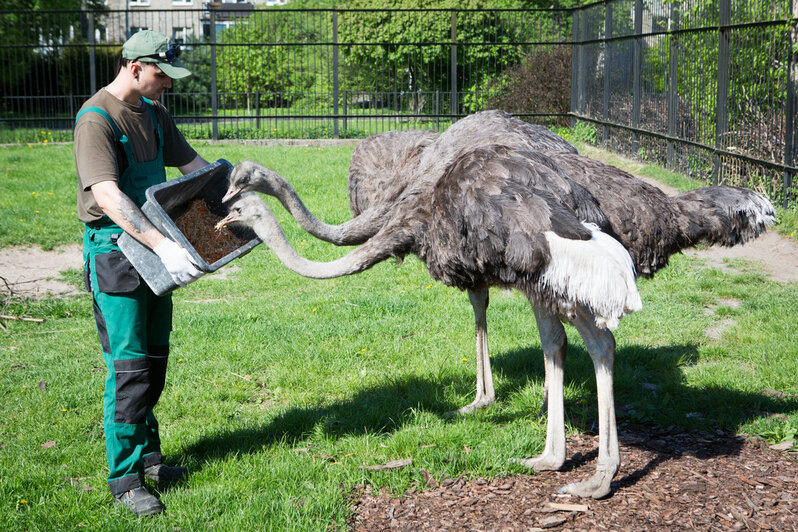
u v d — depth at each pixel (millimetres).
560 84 19750
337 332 6641
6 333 6887
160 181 4230
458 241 4090
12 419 5145
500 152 4156
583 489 3951
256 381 5750
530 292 3938
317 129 20453
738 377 5438
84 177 3789
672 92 13000
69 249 9750
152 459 4328
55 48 21344
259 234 4230
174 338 6555
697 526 3688
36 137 19891
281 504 3904
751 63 10508
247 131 20312
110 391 4027
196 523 3793
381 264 8891
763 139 10383
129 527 3787
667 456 4410
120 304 3928
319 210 11086
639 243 4320
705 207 4570
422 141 5086
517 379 5602
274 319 7023
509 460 4324
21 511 3963
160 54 3912
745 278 7902
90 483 4266
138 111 4047
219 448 4699
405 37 22234
